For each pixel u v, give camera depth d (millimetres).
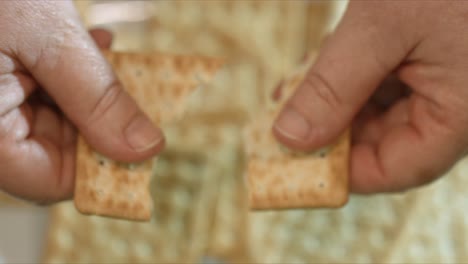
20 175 333
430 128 335
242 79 469
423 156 338
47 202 349
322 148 343
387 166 345
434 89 329
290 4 472
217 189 457
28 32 317
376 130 360
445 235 448
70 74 323
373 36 325
